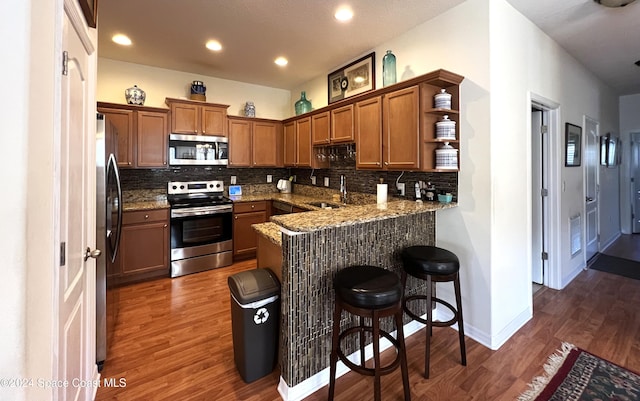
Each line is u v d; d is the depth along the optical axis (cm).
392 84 247
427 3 227
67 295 113
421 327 238
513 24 229
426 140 224
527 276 251
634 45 297
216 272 362
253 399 164
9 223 70
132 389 169
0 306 69
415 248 206
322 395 167
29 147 73
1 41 69
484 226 215
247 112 432
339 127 321
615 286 321
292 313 163
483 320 217
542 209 319
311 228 151
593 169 403
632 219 550
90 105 151
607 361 193
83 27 128
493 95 210
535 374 182
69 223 115
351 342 190
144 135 350
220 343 215
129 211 318
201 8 239
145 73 377
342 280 156
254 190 472
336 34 282
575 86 336
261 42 302
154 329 233
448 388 170
